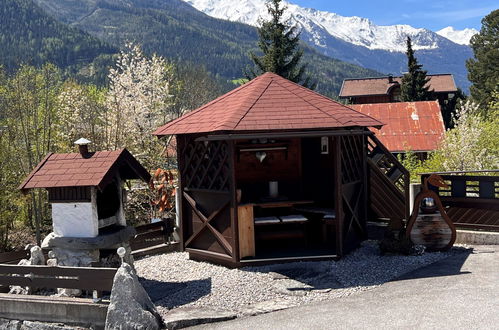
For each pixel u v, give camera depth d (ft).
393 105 112.37
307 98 37.60
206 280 32.99
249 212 35.99
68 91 84.17
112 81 87.71
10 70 79.05
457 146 72.49
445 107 177.06
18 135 78.69
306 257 35.63
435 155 76.28
